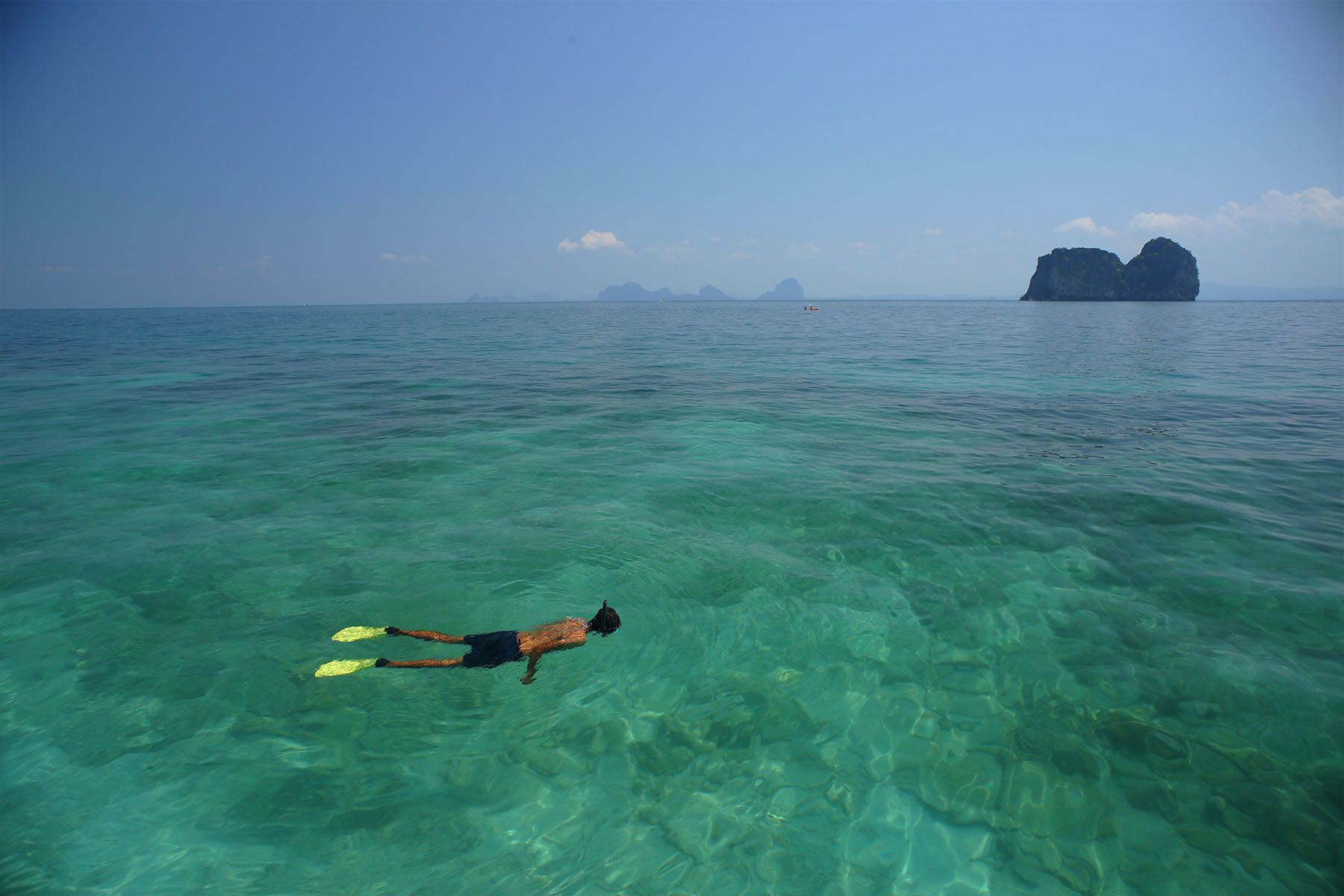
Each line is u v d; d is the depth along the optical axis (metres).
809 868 3.90
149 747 4.75
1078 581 7.38
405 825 4.13
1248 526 8.85
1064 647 6.12
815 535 8.70
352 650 5.97
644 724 5.12
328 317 100.62
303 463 12.04
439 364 28.61
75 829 4.04
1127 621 6.53
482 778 4.54
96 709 5.13
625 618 6.62
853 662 5.93
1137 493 10.23
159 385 21.78
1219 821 4.18
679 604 6.93
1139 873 3.84
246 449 12.96
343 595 7.02
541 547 8.31
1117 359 29.66
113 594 6.99
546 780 4.54
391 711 5.20
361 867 3.83
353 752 4.75
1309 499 9.89
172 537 8.53
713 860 3.95
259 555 8.01
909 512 9.48
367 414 16.70
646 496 10.25
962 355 32.19
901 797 4.45
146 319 94.56
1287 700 5.30
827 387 21.58
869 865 3.92
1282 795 4.38
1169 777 4.55
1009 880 3.81
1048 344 38.97
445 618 6.59
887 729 5.09
